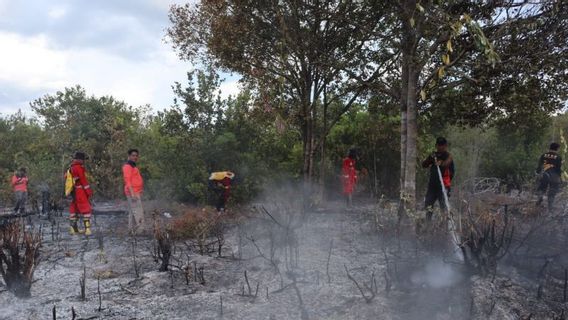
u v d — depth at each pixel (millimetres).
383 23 10484
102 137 20812
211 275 5723
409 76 8680
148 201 15297
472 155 18203
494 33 7781
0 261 4996
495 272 4848
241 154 15695
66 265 6523
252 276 5512
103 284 5461
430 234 6258
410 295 4375
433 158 8188
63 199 16047
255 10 12633
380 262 5781
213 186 11930
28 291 4973
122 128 20094
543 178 10500
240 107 16094
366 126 17328
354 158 13773
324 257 6250
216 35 13211
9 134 24812
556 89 9305
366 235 7523
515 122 10773
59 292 5172
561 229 6824
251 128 16172
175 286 5297
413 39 8531
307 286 4918
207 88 15891
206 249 7273
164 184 15477
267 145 16562
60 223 11547
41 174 17078
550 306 4227
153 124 18516
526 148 20031
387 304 4160
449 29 7043
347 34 11875
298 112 14086
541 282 4793
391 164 17250
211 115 15969
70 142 20031
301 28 12016
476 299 4148
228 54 13500
